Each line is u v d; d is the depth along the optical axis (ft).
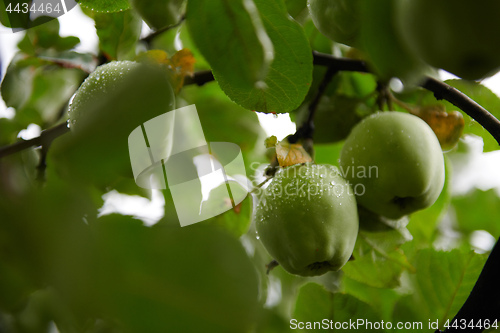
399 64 1.43
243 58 1.72
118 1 2.08
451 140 2.35
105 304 0.81
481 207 2.89
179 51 2.15
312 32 2.42
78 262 0.80
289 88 1.97
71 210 0.83
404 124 2.18
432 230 2.43
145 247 0.86
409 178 2.14
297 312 2.26
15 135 2.42
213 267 0.88
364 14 1.40
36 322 1.04
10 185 0.83
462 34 1.38
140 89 1.80
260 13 1.85
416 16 1.38
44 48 2.47
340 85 2.40
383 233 2.28
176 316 0.85
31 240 0.79
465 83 2.38
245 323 0.87
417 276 2.32
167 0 1.96
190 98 2.53
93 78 1.95
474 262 2.31
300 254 2.09
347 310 2.25
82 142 1.08
